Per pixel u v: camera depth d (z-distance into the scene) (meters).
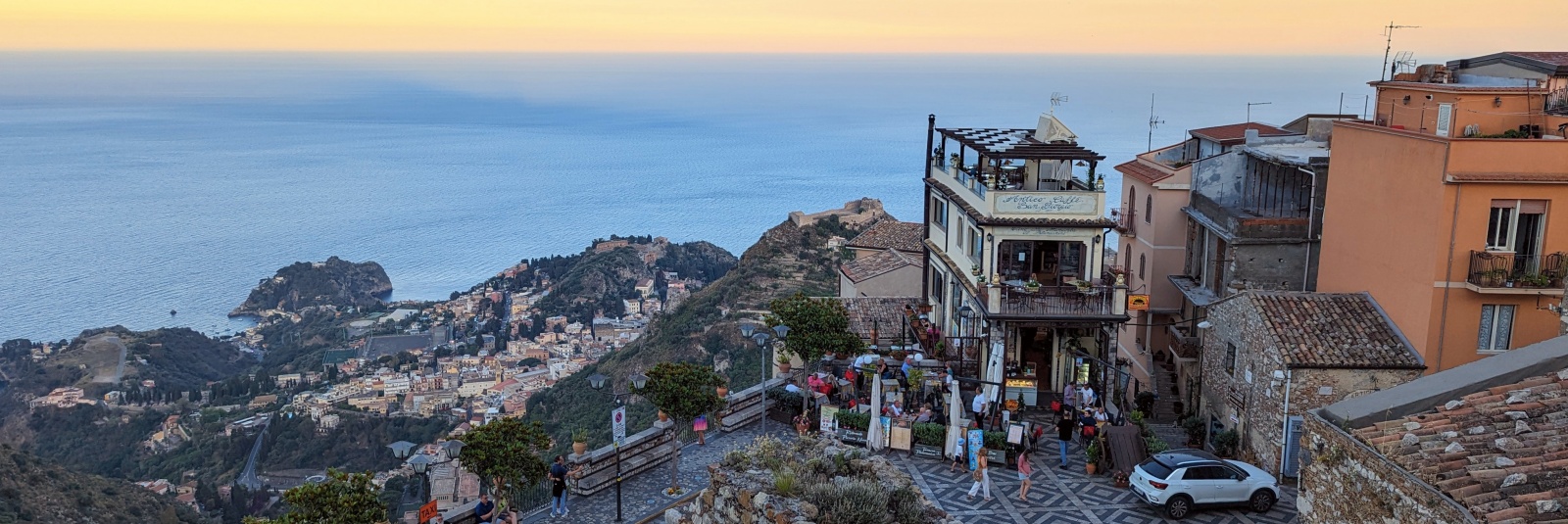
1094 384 39.06
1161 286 44.53
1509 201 28.92
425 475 25.94
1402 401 16.08
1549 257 28.98
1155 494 28.09
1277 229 37.81
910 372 37.19
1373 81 39.59
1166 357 43.78
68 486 66.25
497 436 26.41
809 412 35.88
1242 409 33.69
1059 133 39.25
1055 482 30.98
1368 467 15.20
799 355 39.09
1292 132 46.62
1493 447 14.16
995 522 28.20
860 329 46.91
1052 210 36.94
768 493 17.05
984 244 37.47
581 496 30.05
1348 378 30.22
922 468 32.06
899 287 54.88
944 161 47.25
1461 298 29.50
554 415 79.38
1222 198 43.38
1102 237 37.09
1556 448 13.91
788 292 87.44
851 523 16.38
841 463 18.45
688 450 33.81
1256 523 27.89
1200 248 42.66
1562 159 28.67
